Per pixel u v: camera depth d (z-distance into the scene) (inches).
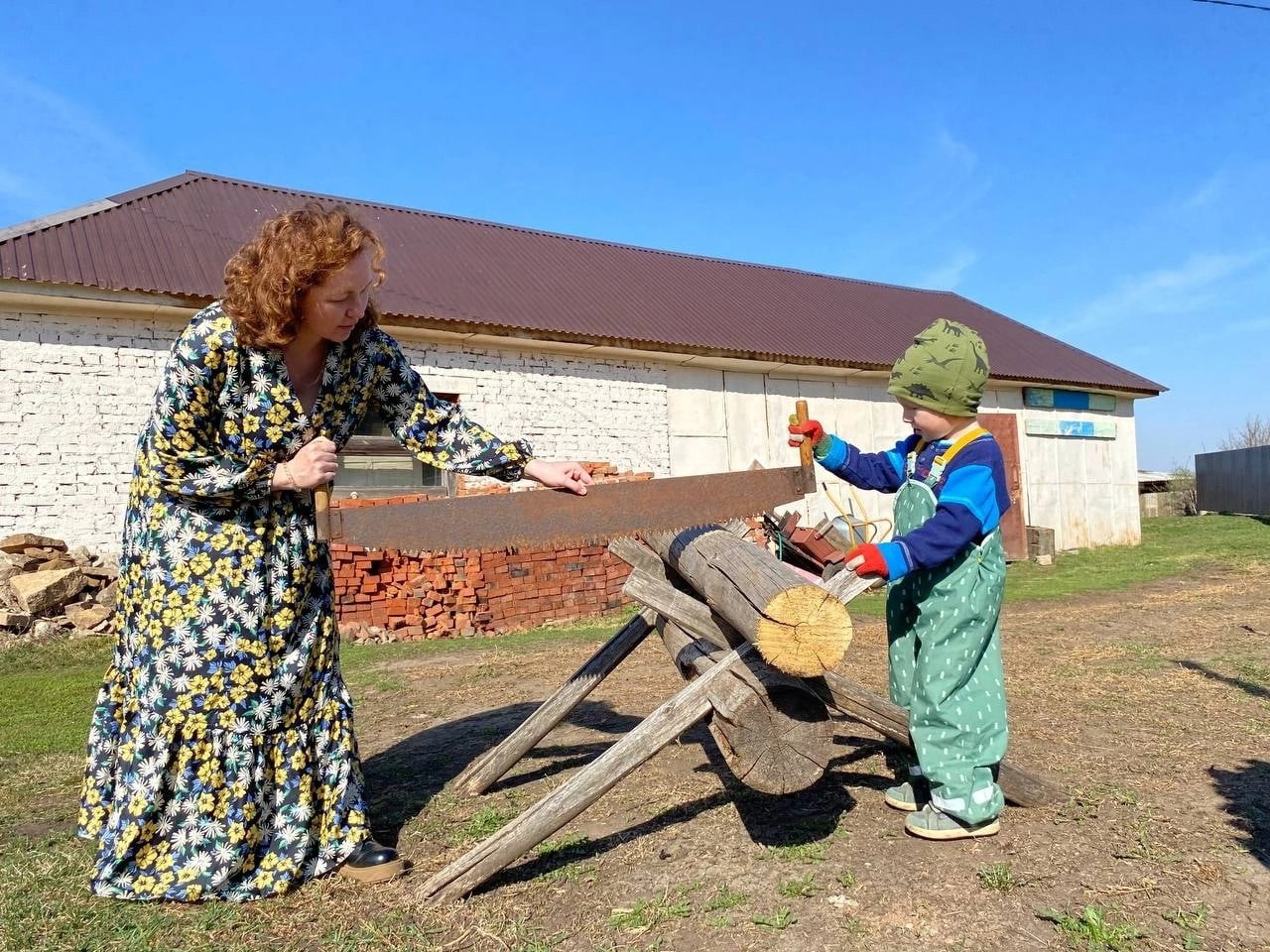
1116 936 99.2
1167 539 772.6
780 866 121.3
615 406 514.9
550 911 111.8
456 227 621.9
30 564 349.7
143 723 114.3
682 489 128.0
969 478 121.6
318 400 118.3
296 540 120.3
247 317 106.7
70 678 292.4
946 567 125.4
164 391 109.3
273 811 118.6
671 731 116.4
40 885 119.9
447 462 129.0
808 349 588.4
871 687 235.6
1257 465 989.2
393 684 273.0
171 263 396.8
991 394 692.7
